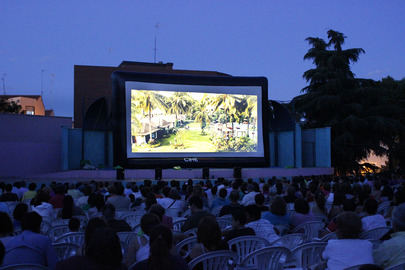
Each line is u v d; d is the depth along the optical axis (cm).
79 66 4803
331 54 3916
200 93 2941
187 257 525
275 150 3472
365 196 842
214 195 1222
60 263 295
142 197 1077
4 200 1034
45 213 832
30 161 2877
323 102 3641
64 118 3030
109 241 293
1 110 4522
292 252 500
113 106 2802
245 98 3038
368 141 3709
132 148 2786
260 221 624
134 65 5184
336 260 402
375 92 3781
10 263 427
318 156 3378
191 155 2897
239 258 534
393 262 404
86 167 2730
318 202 827
